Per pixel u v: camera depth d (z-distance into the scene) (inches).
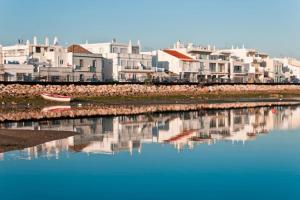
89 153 1202.6
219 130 1809.8
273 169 1013.2
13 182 880.9
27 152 1200.8
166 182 888.3
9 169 988.6
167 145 1373.0
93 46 4817.9
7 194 800.9
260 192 823.1
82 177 923.4
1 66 3408.0
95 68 4188.0
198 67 5295.3
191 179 915.4
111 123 2022.6
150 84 3988.7
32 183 873.5
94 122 2054.6
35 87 3260.3
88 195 797.9
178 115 2480.3
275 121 2212.1
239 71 5910.4
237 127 1929.1
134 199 778.8
